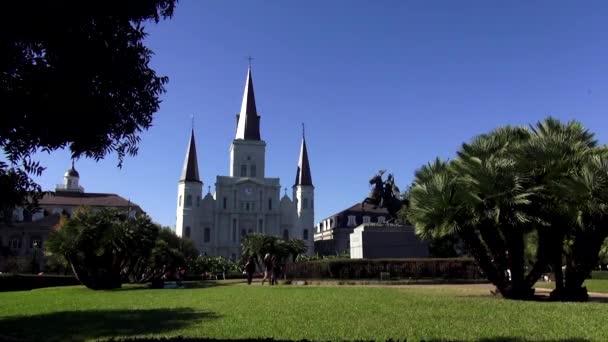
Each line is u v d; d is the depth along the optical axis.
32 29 6.11
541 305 15.21
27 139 6.89
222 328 11.45
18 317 15.30
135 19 7.09
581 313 13.30
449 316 12.75
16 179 7.12
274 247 66.88
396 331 10.64
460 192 18.36
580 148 18.45
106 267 34.97
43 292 30.69
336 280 28.98
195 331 11.16
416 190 19.56
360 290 21.83
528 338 9.80
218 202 109.00
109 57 6.75
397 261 29.20
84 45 6.48
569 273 18.41
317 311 13.91
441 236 19.44
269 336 10.22
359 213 114.56
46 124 6.78
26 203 7.39
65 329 12.34
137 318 13.90
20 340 10.79
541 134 19.56
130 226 36.59
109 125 7.36
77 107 6.73
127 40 6.99
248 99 116.44
